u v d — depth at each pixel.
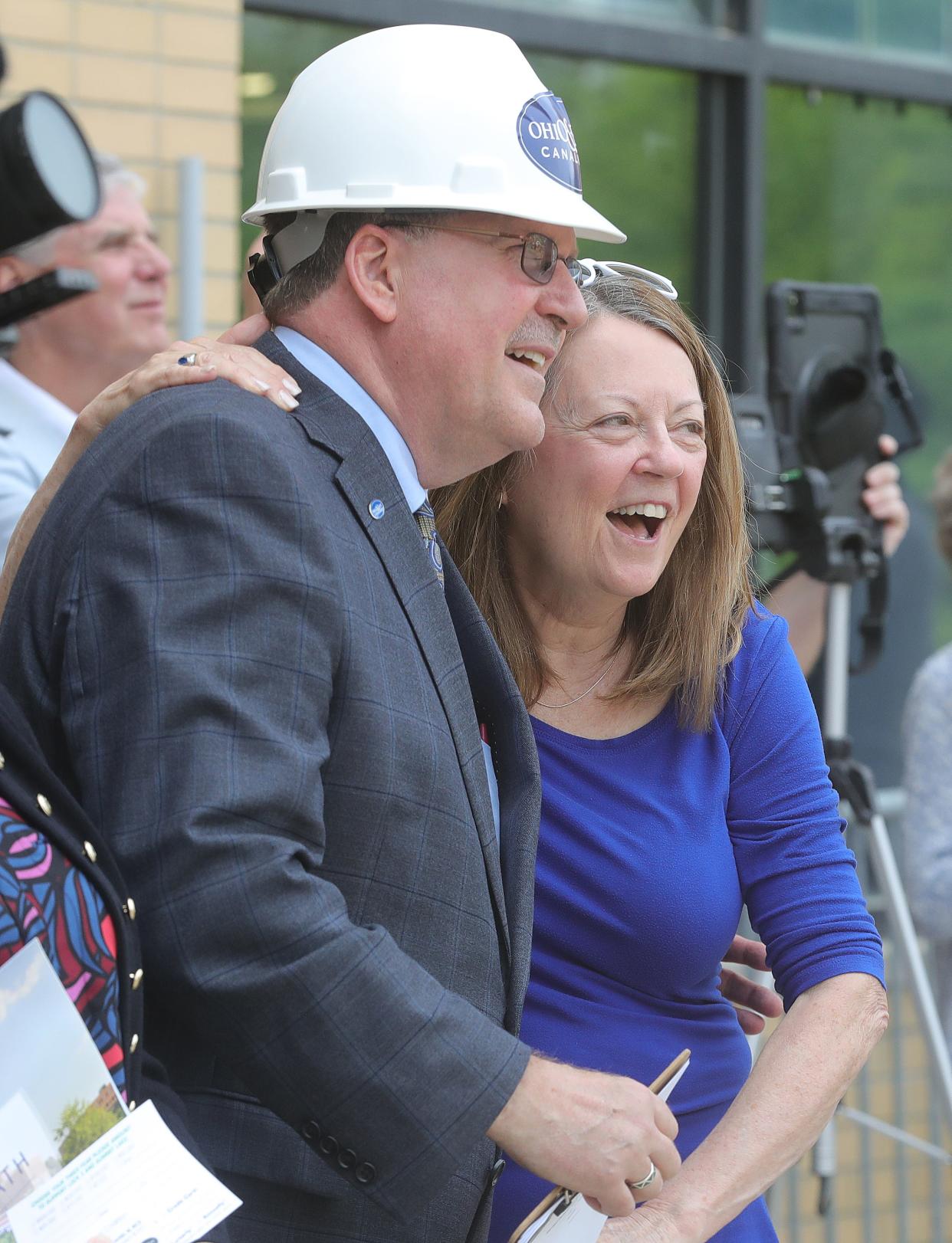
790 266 6.28
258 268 2.15
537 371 2.12
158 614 1.74
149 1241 1.51
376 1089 1.71
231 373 1.96
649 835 2.43
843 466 4.26
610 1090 1.88
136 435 1.86
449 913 1.92
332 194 2.01
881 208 6.46
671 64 5.97
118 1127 1.55
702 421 2.48
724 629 2.55
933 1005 4.01
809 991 2.40
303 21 5.37
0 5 4.49
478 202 1.96
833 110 6.35
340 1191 1.88
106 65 4.65
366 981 1.71
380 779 1.85
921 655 6.05
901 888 4.61
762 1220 2.54
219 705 1.70
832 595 4.23
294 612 1.78
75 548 1.83
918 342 6.51
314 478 1.90
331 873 1.84
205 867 1.66
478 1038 1.79
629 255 6.03
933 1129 4.98
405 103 2.00
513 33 5.67
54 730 1.85
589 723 2.54
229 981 1.67
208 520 1.77
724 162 6.15
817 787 2.53
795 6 6.25
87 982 1.61
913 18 6.49
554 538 2.45
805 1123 2.28
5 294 2.51
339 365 2.04
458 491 2.51
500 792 2.24
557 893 2.40
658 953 2.41
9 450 3.50
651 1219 2.14
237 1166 1.84
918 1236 4.98
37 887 1.59
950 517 4.33
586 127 5.90
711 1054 2.48
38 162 2.35
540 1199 2.33
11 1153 1.51
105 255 3.85
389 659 1.90
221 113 4.84
